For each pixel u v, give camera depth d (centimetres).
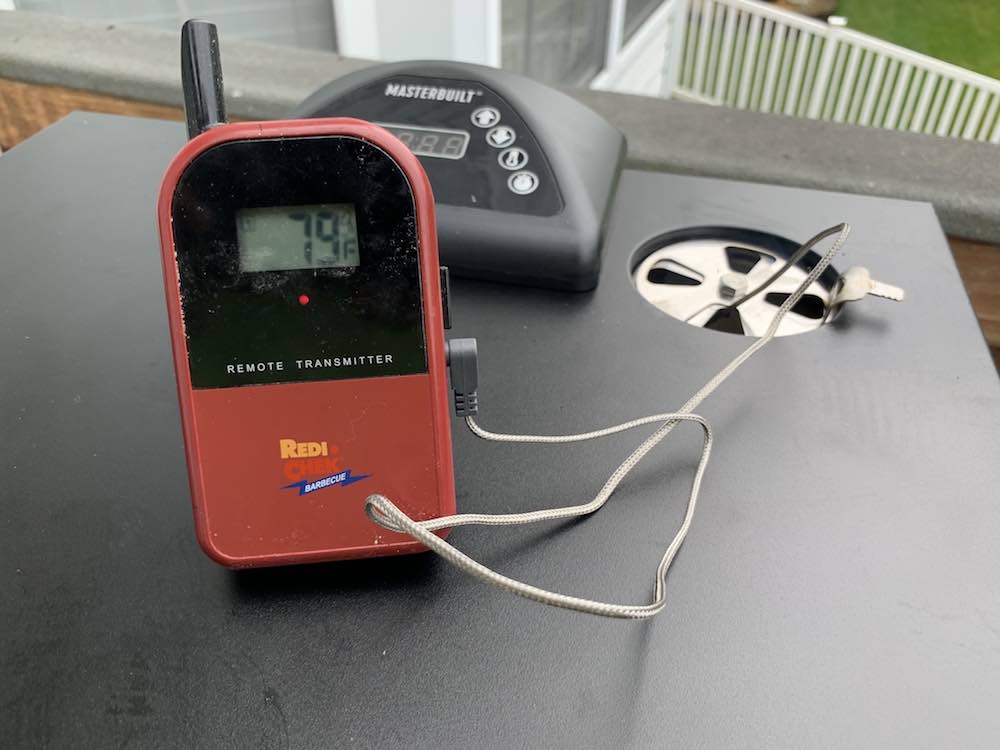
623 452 41
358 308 34
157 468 40
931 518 38
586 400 44
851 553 36
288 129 32
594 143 55
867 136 77
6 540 37
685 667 32
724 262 56
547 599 30
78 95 85
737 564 35
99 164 64
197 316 33
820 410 43
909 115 343
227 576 35
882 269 53
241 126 32
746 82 382
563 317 50
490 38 150
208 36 36
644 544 36
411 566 36
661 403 44
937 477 39
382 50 143
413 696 31
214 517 35
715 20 377
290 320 34
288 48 92
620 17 269
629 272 53
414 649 33
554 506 38
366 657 32
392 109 55
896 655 32
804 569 35
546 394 44
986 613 34
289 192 33
